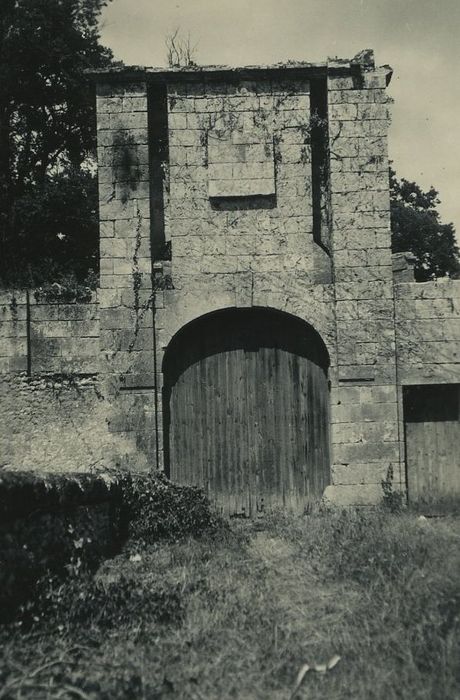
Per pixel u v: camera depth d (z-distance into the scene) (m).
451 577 7.46
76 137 28.27
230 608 7.74
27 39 25.25
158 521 10.83
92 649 6.61
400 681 5.87
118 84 14.41
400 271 14.57
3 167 26.58
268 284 14.25
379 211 14.23
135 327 14.12
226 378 14.48
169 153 14.40
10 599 6.89
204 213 14.36
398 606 7.09
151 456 13.92
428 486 14.14
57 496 8.10
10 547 7.05
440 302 14.15
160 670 6.29
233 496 14.24
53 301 14.29
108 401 14.04
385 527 10.63
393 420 13.97
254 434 14.36
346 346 14.06
